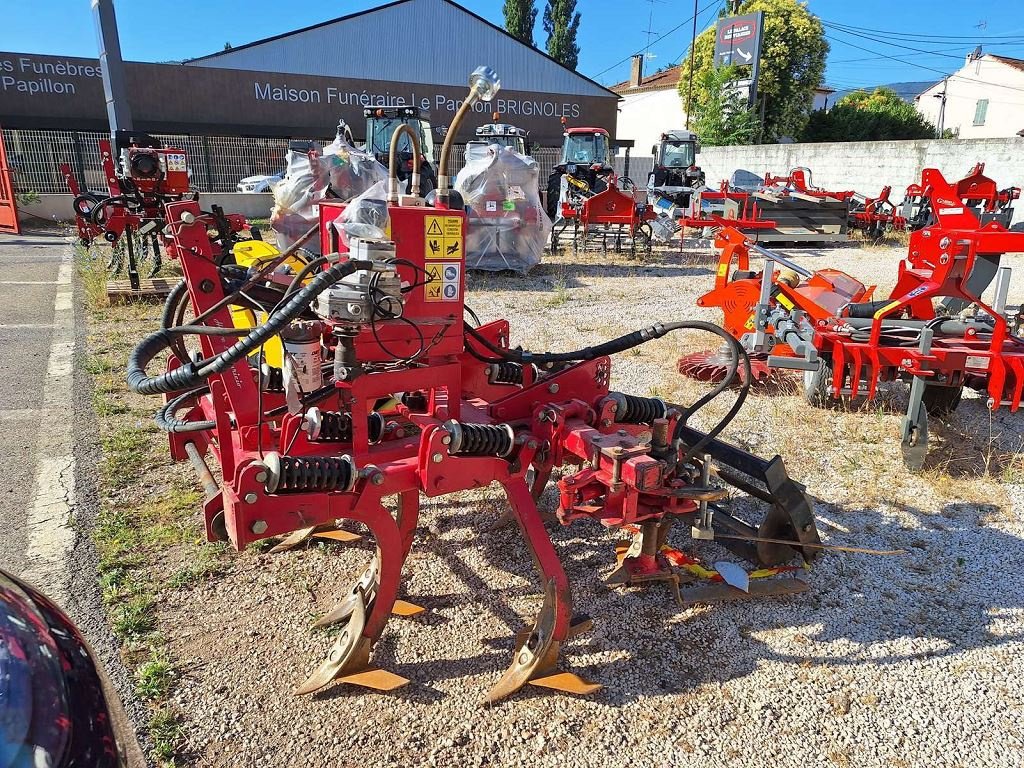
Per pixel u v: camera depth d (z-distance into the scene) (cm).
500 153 1039
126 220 844
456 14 2738
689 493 283
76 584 311
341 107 2362
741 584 321
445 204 262
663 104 3972
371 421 276
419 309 261
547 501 405
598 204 1294
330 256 247
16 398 530
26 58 1939
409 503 304
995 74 4109
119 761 148
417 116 1286
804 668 277
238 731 239
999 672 276
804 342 479
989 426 523
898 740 243
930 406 536
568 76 2933
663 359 679
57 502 378
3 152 1477
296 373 267
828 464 455
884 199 1684
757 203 1525
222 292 275
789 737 244
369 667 267
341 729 242
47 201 1686
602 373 325
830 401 559
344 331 240
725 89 2809
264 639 284
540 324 805
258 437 248
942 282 445
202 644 280
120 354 641
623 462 260
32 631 157
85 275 989
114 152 997
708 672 274
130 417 496
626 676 271
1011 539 370
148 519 364
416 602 311
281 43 2581
